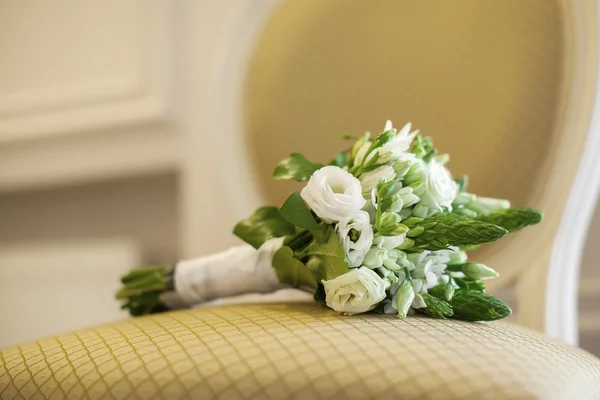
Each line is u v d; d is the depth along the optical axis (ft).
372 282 2.13
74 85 5.24
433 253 2.27
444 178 2.28
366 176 2.24
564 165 3.00
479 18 3.15
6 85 5.51
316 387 1.79
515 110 3.04
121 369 1.94
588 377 2.03
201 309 2.55
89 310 5.14
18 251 5.61
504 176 3.05
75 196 5.97
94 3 5.22
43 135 5.28
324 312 2.24
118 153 5.14
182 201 5.27
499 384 1.77
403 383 1.78
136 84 4.95
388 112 3.30
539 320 3.03
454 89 3.16
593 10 2.98
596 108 2.97
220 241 4.42
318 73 3.48
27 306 5.34
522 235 3.08
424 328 2.05
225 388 1.82
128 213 5.73
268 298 3.54
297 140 3.50
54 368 2.06
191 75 4.83
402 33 3.31
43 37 5.41
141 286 2.77
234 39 3.82
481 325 2.22
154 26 4.90
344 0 3.47
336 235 2.21
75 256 5.19
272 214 2.50
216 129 3.79
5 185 5.62
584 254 4.70
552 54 3.02
